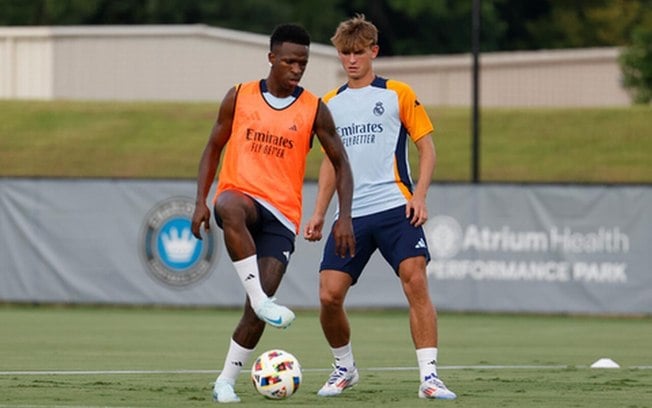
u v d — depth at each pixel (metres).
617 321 72.19
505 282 74.25
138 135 121.62
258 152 31.06
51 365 43.75
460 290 74.75
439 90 163.12
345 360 33.97
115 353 49.69
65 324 66.44
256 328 31.22
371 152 33.31
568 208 73.62
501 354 50.59
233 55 147.62
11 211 78.06
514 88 163.00
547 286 73.81
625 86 153.12
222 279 75.81
